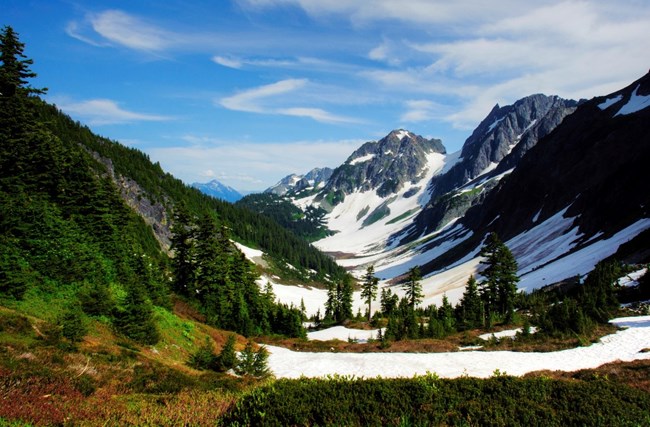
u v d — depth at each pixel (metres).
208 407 12.88
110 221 40.34
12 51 34.34
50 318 23.00
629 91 146.88
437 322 51.91
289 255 176.62
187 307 48.19
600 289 47.53
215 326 48.72
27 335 18.88
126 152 141.38
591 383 11.13
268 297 71.19
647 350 29.02
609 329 37.38
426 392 10.25
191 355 29.73
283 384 11.11
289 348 48.53
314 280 168.50
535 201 143.88
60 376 15.02
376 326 73.50
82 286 29.14
